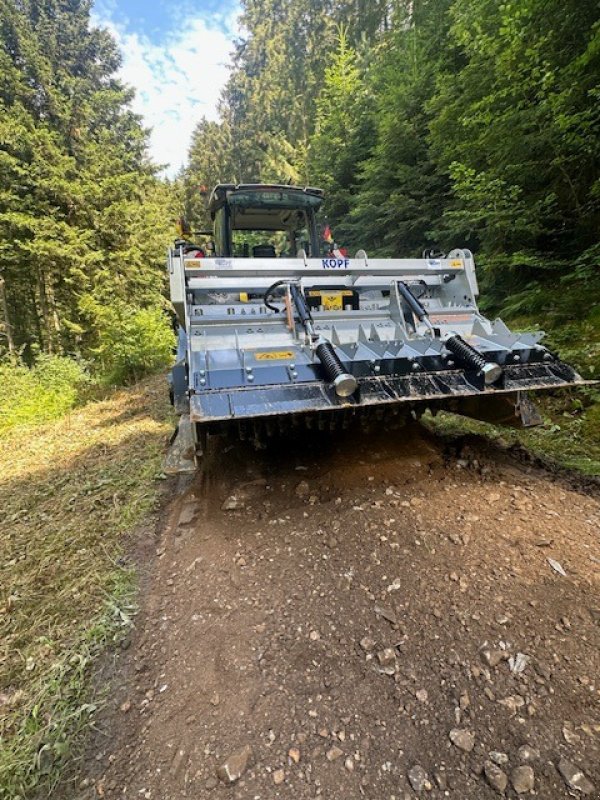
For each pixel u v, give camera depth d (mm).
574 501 2551
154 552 2900
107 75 20422
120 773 1461
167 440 5488
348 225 11156
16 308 16078
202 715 1576
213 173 32562
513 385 2602
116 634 2150
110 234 14703
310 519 2615
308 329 2758
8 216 12062
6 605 2631
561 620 1698
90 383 11617
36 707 1800
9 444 7137
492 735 1355
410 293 3262
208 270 3273
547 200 4742
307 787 1288
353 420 3037
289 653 1749
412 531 2338
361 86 12664
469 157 5625
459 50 7395
